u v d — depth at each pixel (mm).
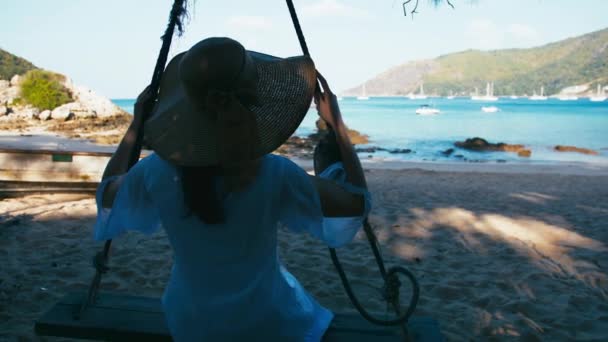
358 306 2053
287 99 1544
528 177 13969
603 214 7871
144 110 1899
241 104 1394
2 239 5520
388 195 9484
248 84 1459
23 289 4109
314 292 4293
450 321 3775
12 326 3453
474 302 4129
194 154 1475
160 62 1949
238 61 1425
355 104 154250
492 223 7047
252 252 1611
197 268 1627
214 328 1640
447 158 21781
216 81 1394
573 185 12094
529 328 3650
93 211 7105
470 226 6816
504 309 3992
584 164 19469
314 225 1666
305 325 1773
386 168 17000
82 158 8273
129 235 5797
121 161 1835
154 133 1569
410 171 15172
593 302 4129
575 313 3922
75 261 4891
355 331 2145
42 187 8211
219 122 1402
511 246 5816
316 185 1665
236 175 1533
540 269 4969
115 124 34812
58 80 41656
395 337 2121
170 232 1618
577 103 160250
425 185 11453
